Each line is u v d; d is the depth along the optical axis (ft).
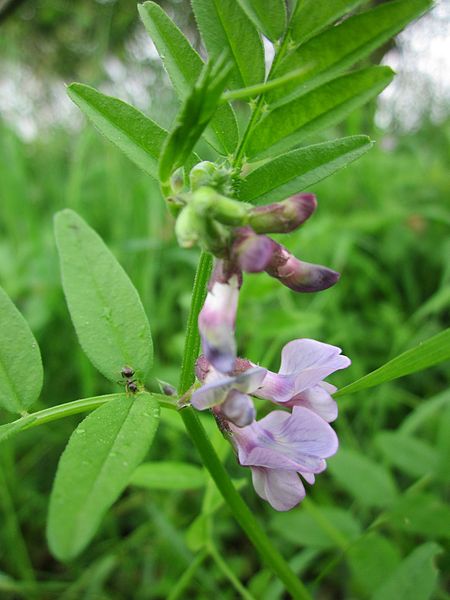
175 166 0.17
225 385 0.17
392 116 0.80
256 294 0.35
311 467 0.17
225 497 0.21
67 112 0.83
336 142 0.19
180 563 0.34
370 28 0.17
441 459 0.29
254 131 0.19
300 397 0.19
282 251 0.17
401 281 0.55
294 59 0.18
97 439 0.16
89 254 0.21
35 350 0.20
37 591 0.34
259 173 0.19
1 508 0.38
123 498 0.39
